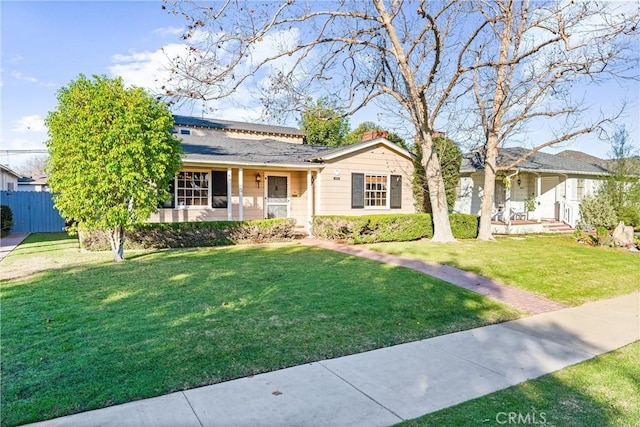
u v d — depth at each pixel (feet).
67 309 17.21
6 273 24.64
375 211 50.98
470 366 13.15
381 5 38.63
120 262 28.60
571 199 67.10
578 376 12.58
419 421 9.55
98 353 12.76
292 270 26.40
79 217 28.09
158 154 29.09
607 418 10.00
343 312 18.03
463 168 65.10
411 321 17.66
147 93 28.96
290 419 9.45
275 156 47.62
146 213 29.30
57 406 9.65
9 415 9.22
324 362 13.01
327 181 47.50
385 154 51.60
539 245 43.78
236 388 10.96
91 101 26.94
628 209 54.54
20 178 96.48
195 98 27.86
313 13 33.60
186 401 10.14
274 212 49.85
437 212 44.57
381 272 26.66
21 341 13.61
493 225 60.75
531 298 23.26
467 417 9.82
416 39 39.11
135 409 9.68
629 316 20.15
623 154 58.03
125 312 16.93
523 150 71.36
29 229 60.23
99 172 27.17
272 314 17.28
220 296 19.74
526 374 12.62
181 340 14.01
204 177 44.55
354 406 10.19
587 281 27.81
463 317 18.86
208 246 38.50
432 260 32.24
